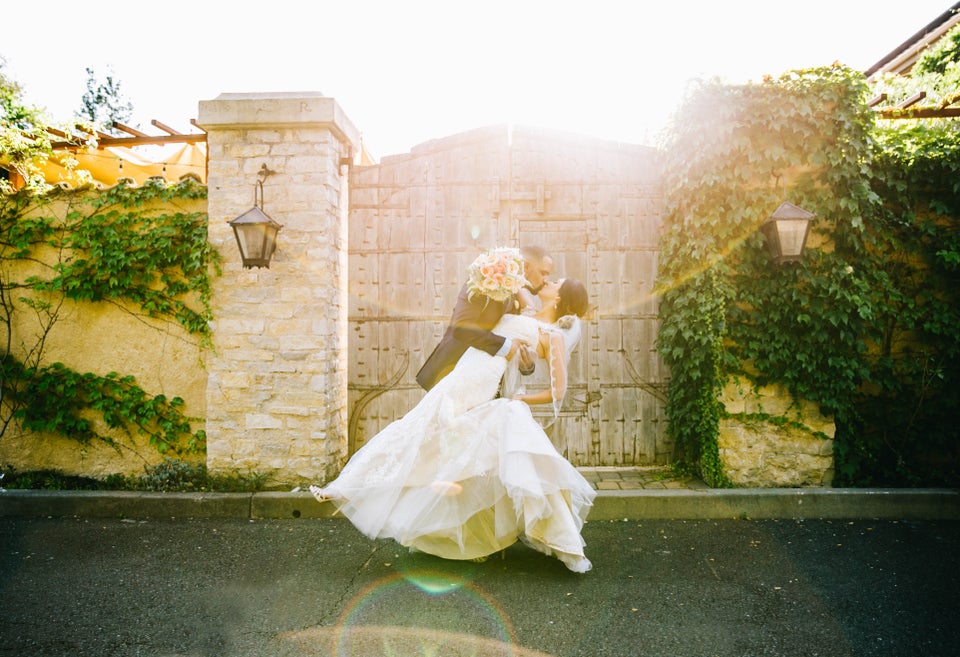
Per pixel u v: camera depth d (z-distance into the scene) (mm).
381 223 5750
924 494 4605
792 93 4762
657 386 5652
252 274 4906
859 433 5156
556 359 3516
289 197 4891
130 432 5172
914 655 2656
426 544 3551
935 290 5098
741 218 4895
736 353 4969
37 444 5219
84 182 5352
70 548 3994
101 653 2691
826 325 4852
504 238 5699
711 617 3014
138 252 5012
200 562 3752
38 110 5379
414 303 5734
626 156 5703
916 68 7223
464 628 2902
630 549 3953
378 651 2693
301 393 4879
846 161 4742
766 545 4023
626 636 2834
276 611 3086
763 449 4945
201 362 4988
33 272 5203
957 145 4965
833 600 3197
